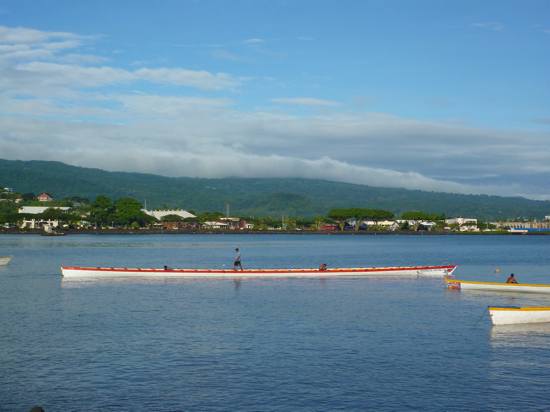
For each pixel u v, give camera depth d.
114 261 145.75
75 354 46.25
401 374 41.81
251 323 58.72
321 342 50.62
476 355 46.75
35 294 78.75
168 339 51.41
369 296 78.62
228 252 195.25
